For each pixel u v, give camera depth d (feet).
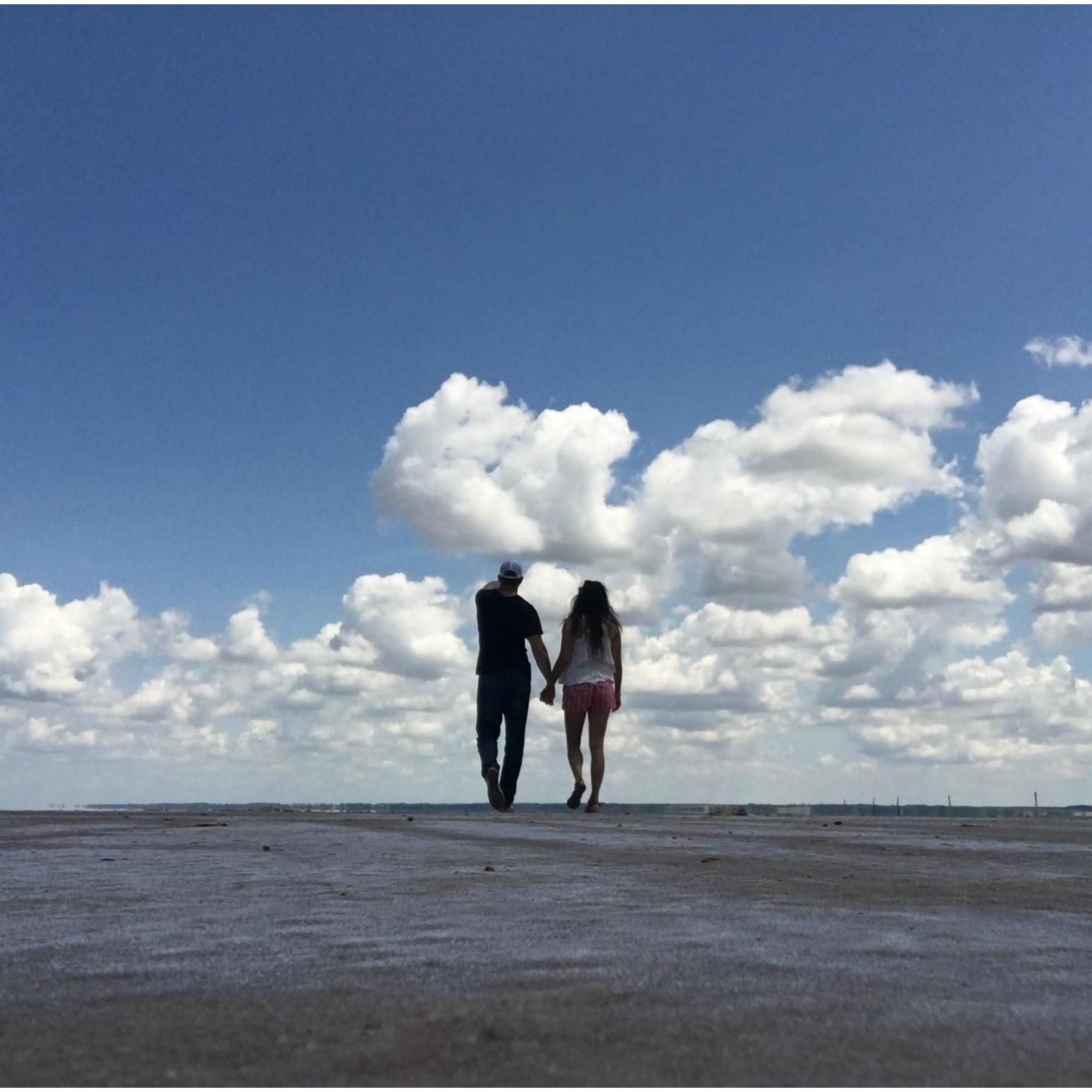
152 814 27.32
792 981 6.70
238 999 6.35
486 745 31.65
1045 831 20.77
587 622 30.96
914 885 11.85
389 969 7.14
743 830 20.90
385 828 21.86
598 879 12.41
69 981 6.91
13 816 26.03
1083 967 7.22
